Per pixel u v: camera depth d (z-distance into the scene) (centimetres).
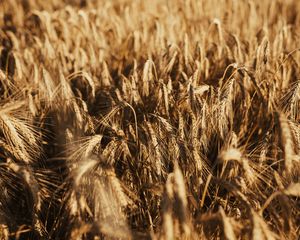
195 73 141
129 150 137
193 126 133
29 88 148
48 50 161
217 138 137
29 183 128
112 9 192
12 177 136
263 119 142
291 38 168
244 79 142
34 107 142
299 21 188
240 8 186
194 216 129
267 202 121
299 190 120
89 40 169
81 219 127
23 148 135
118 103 138
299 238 128
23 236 135
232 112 142
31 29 191
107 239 126
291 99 133
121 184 127
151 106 142
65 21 176
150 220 128
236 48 153
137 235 122
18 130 136
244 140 144
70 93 142
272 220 129
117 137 133
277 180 126
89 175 125
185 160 131
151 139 131
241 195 121
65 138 135
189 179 130
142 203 133
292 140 127
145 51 162
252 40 163
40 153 138
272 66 150
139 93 146
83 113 137
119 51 169
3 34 178
